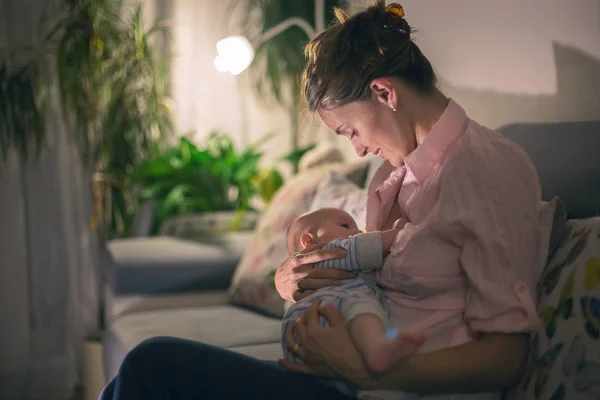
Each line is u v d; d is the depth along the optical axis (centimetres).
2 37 304
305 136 336
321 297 115
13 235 311
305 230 141
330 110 123
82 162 320
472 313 103
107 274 254
